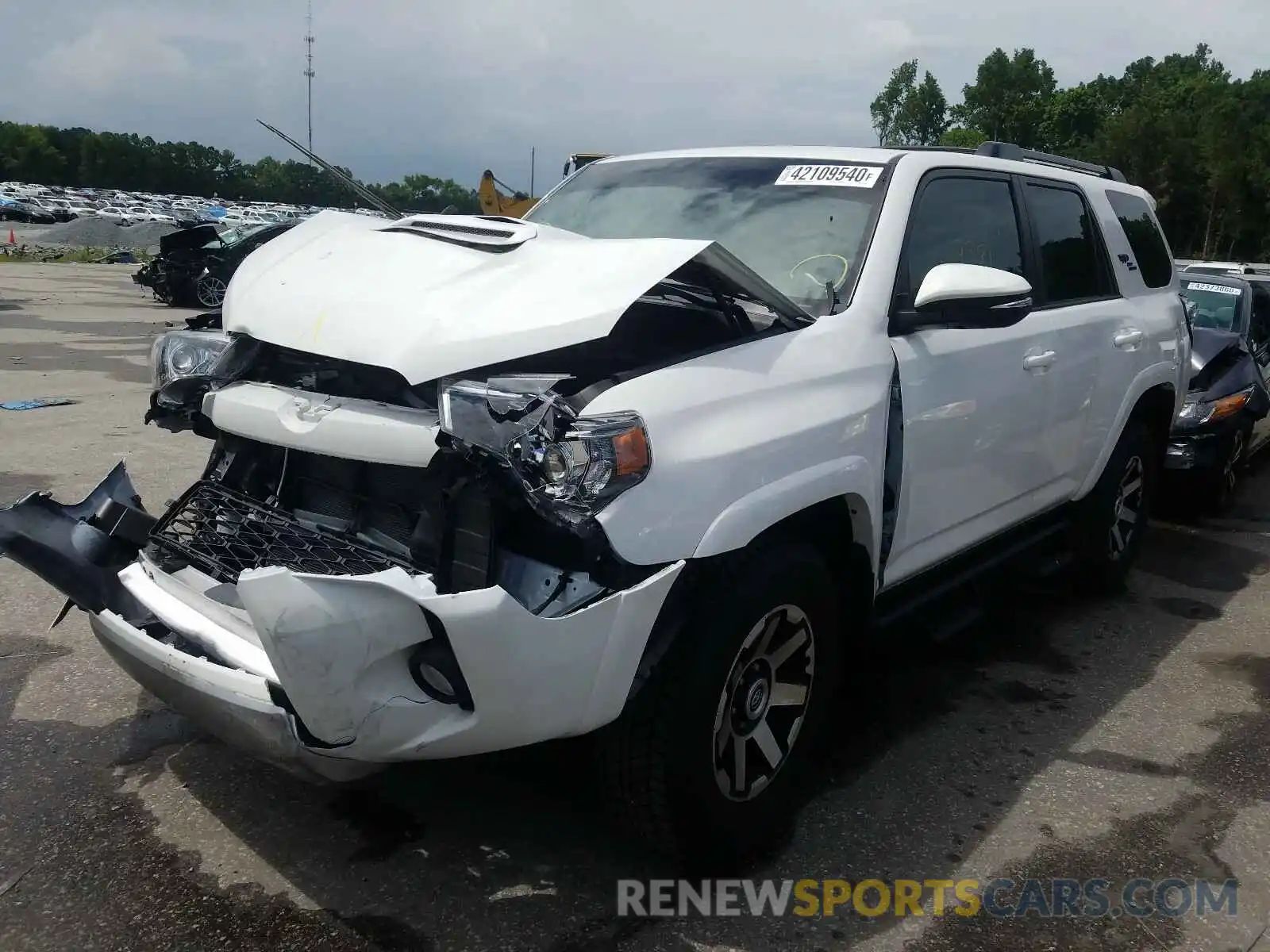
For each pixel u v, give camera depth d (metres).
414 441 2.38
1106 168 5.23
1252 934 2.70
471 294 2.56
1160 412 5.33
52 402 9.00
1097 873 2.93
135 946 2.48
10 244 38.59
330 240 3.08
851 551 3.07
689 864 2.74
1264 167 68.31
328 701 2.16
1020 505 4.14
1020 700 4.05
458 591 2.40
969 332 3.54
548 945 2.53
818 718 3.04
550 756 3.38
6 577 4.78
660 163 4.07
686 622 2.54
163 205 78.00
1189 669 4.42
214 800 3.08
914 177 3.51
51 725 3.49
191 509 2.93
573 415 2.29
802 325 2.95
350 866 2.80
